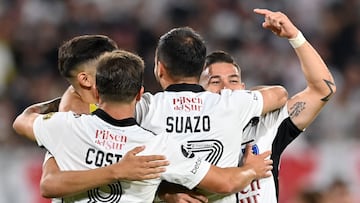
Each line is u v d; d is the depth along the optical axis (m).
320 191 26.75
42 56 47.78
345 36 51.28
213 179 15.46
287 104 17.14
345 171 33.56
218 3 52.00
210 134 15.75
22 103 43.81
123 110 15.21
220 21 51.19
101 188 15.23
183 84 16.06
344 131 40.50
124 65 15.12
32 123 15.73
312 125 40.00
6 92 44.47
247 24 51.34
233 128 15.94
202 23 51.38
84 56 16.64
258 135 16.91
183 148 15.61
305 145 36.16
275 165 16.95
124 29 49.91
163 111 15.80
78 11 50.56
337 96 45.09
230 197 16.30
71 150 15.26
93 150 15.13
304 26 52.19
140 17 50.97
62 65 16.88
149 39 49.53
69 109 16.62
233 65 17.44
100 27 50.00
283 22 16.50
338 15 52.41
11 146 35.88
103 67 15.16
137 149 14.91
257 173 16.05
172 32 16.25
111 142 15.09
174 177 15.38
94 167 15.09
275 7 52.78
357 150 33.94
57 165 15.36
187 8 51.84
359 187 33.41
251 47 49.19
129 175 14.73
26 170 32.75
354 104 44.53
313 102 17.00
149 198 15.36
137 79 15.17
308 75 16.89
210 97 16.06
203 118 15.79
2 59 47.00
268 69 48.00
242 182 15.74
